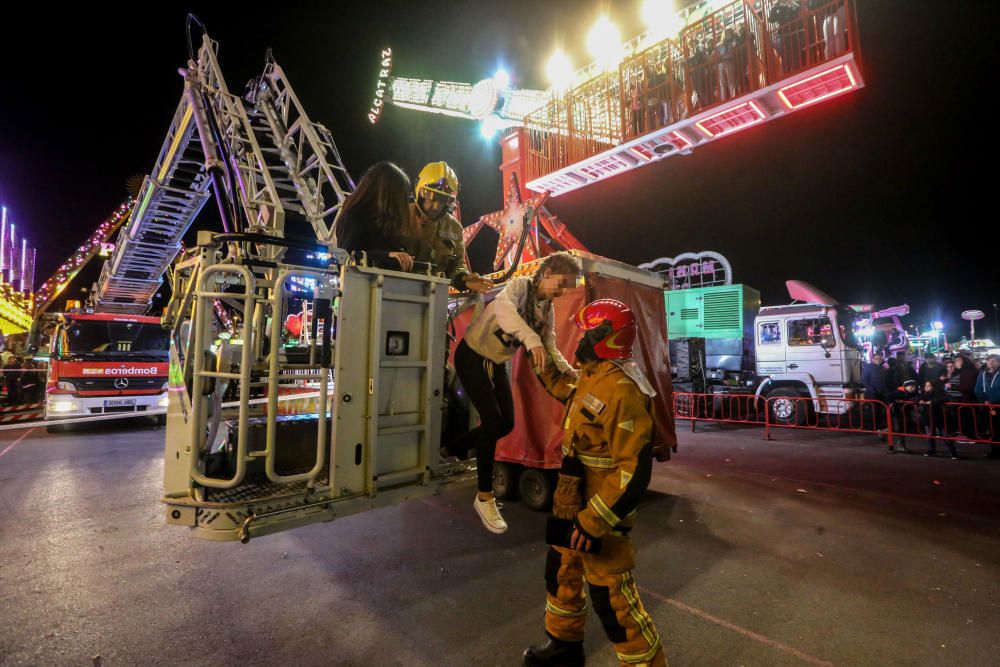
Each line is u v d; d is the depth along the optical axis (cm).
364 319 272
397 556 388
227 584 338
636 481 195
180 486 260
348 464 264
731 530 452
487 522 274
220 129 767
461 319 401
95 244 2038
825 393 1145
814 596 326
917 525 465
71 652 257
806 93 1055
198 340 251
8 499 533
